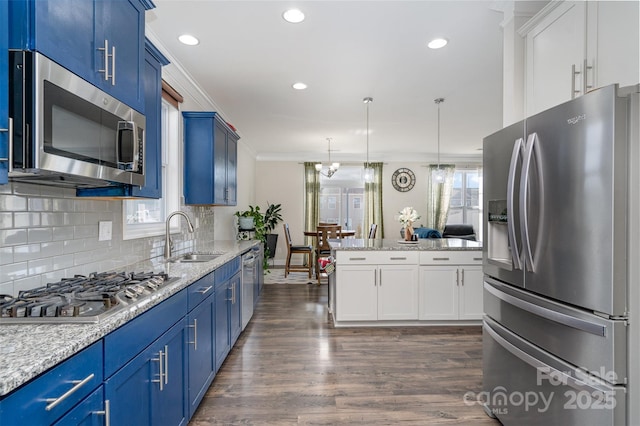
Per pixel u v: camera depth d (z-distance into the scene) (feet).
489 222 6.48
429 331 11.56
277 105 14.38
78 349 3.13
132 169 4.97
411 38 8.89
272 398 7.27
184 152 11.18
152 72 6.83
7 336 3.23
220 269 8.38
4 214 4.48
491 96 13.34
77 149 4.02
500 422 6.43
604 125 3.89
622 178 3.82
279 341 10.58
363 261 11.78
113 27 4.92
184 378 5.89
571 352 4.41
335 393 7.49
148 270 6.94
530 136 5.01
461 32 8.61
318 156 26.50
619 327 3.85
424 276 11.89
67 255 5.67
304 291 17.40
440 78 11.57
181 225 10.94
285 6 7.47
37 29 3.42
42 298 4.10
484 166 6.67
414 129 18.42
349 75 11.28
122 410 3.89
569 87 5.95
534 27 6.93
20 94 3.36
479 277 11.96
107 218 6.88
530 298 5.15
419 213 27.22
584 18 5.53
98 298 4.17
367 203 26.61
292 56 9.89
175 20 8.01
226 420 6.49
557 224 4.56
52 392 2.86
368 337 10.95
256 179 26.58
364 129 18.42
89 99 4.25
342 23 8.16
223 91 12.73
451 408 6.95
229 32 8.55
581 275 4.20
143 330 4.40
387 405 7.04
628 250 3.85
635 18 4.60
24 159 3.35
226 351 8.95
